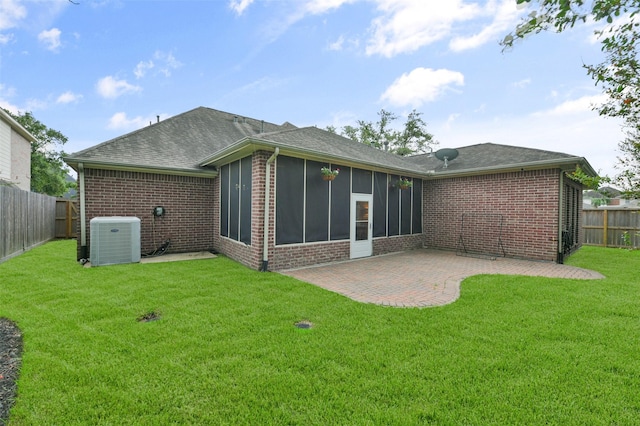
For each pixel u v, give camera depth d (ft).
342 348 11.18
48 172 81.20
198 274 22.20
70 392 8.48
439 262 29.04
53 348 10.84
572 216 35.58
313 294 17.78
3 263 25.00
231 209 29.25
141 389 8.66
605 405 8.17
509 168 31.01
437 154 39.60
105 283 19.27
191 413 7.78
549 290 18.76
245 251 25.95
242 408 7.98
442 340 11.86
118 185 28.32
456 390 8.75
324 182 27.91
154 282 19.71
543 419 7.67
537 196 30.30
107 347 10.98
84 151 27.66
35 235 34.04
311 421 7.55
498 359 10.43
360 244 31.22
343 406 8.07
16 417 7.54
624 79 8.25
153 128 36.83
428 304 16.26
